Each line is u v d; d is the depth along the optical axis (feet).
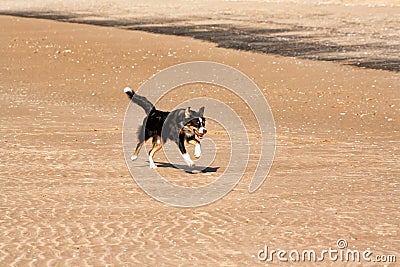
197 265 27.07
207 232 31.42
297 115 74.84
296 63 110.63
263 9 195.11
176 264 27.25
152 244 29.78
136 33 149.07
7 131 62.44
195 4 214.07
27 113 74.84
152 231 31.68
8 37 142.82
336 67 106.73
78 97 87.71
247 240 30.17
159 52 122.72
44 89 94.17
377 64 108.37
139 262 27.50
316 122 70.69
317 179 42.50
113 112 76.18
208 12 191.62
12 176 44.11
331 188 39.91
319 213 34.37
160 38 140.87
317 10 189.37
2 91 92.84
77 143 56.29
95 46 129.59
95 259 27.91
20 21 169.89
